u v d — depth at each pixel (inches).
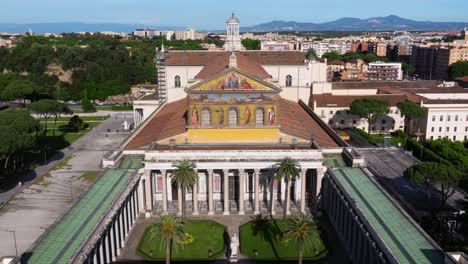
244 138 3774.6
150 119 5246.1
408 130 6702.8
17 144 4520.2
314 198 3759.8
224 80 3686.0
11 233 3481.8
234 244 2896.2
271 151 3590.1
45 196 4306.1
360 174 3383.4
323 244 3208.7
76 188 4520.2
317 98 6929.1
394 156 4731.8
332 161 3750.0
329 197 3612.2
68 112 7564.0
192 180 3326.8
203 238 3294.8
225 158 3590.1
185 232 3373.5
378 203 2837.1
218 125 3754.9
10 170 5036.9
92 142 6540.4
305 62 5679.1
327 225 3535.9
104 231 2630.4
